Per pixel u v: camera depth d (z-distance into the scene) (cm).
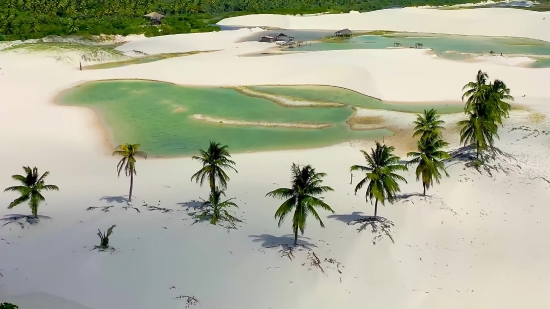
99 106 9381
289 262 4088
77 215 4894
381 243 4450
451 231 4741
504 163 6131
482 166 5931
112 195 5441
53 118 8412
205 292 3738
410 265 4194
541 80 10656
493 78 10831
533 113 8506
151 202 5281
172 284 3803
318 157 6788
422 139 5809
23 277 3838
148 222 4744
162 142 7512
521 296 3866
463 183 5641
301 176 4281
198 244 4341
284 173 6159
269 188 5675
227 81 11294
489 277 4088
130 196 5312
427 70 11419
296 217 4247
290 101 9806
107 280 3822
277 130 8112
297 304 3666
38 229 4575
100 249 4188
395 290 3884
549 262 4281
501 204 5250
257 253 4206
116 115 8850
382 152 4819
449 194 5434
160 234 4497
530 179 5700
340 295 3784
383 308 3681
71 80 11275
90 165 6456
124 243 4325
